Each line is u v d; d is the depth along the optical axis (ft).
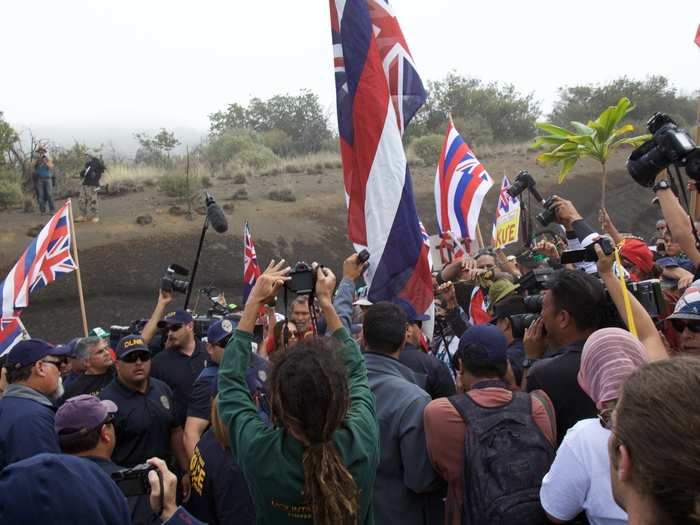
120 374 17.03
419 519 11.69
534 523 9.61
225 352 9.26
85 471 7.17
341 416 7.94
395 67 18.39
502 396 10.71
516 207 31.55
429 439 10.87
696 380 4.66
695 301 10.88
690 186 12.35
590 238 10.96
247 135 110.32
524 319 15.55
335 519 7.68
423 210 73.51
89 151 83.97
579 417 10.80
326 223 67.92
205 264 57.62
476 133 111.55
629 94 117.70
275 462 8.15
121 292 52.70
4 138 75.51
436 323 20.80
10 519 6.61
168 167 84.99
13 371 14.69
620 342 8.67
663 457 4.49
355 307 24.59
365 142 16.49
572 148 19.30
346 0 16.71
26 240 57.26
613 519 8.48
